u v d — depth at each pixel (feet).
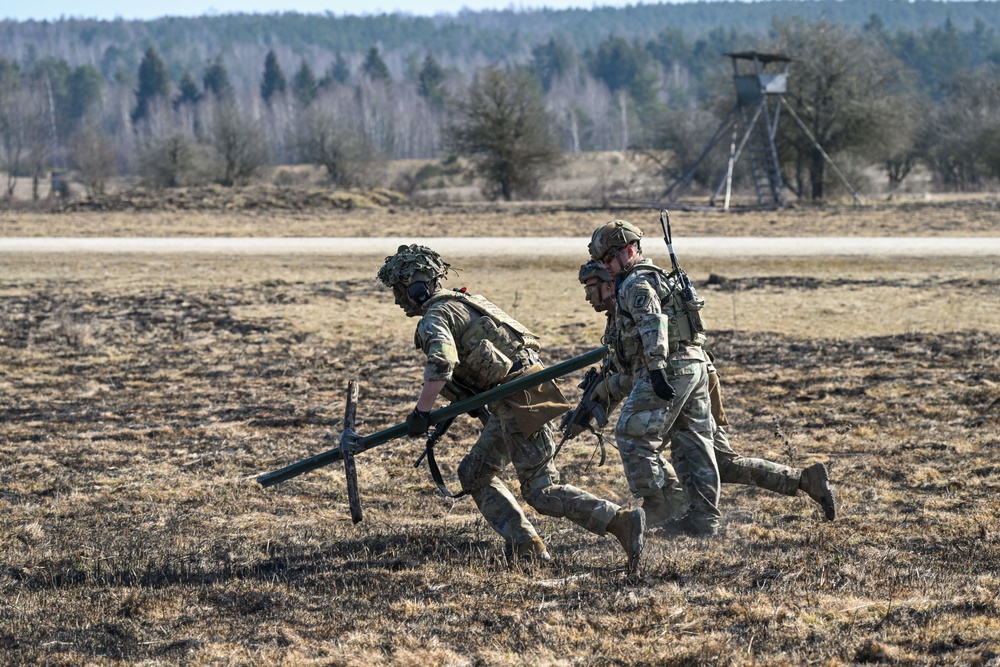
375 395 65.41
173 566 34.37
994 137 398.83
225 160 531.91
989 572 30.89
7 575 34.19
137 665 26.00
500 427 33.91
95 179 508.12
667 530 36.04
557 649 25.84
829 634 26.08
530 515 39.88
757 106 270.46
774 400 60.23
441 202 345.92
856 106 314.76
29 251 162.30
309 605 30.01
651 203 276.00
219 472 48.16
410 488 44.65
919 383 63.67
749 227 197.88
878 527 36.24
